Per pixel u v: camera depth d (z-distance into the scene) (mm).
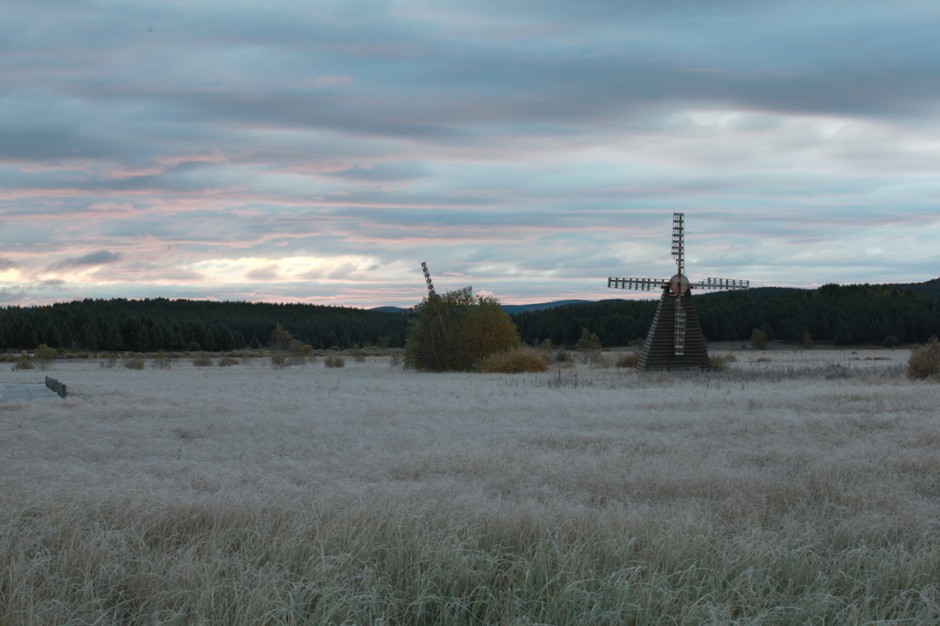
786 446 15234
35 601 5891
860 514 9148
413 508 8484
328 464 13719
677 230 43656
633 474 11953
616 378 37406
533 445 15984
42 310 132625
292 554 6871
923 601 6020
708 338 124938
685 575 6508
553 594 6164
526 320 134625
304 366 63750
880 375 35812
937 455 13547
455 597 6117
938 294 165500
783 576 6809
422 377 42250
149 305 190625
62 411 22688
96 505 8633
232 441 17031
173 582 6297
